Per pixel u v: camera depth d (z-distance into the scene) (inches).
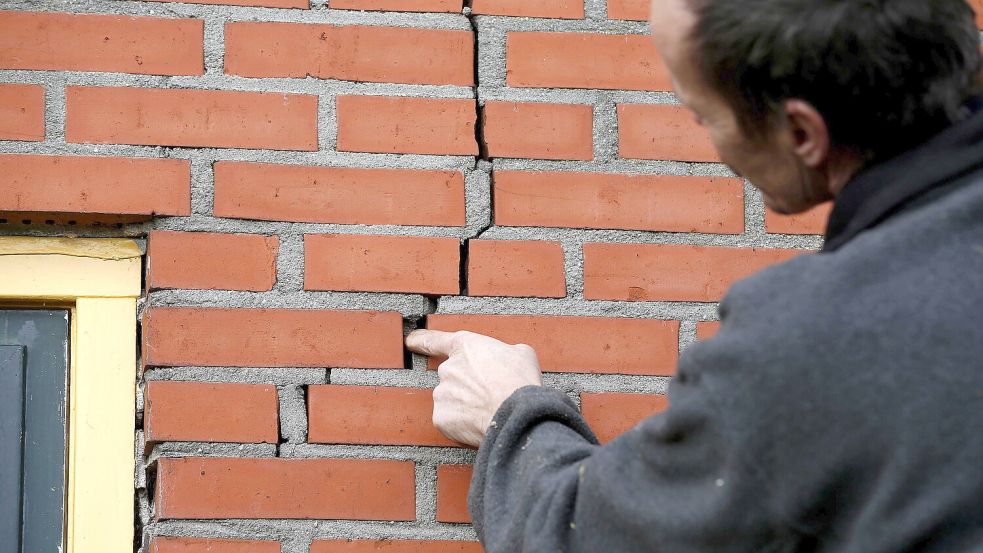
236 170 63.1
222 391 61.5
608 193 65.6
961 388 35.7
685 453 40.1
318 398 62.1
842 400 36.5
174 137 62.9
